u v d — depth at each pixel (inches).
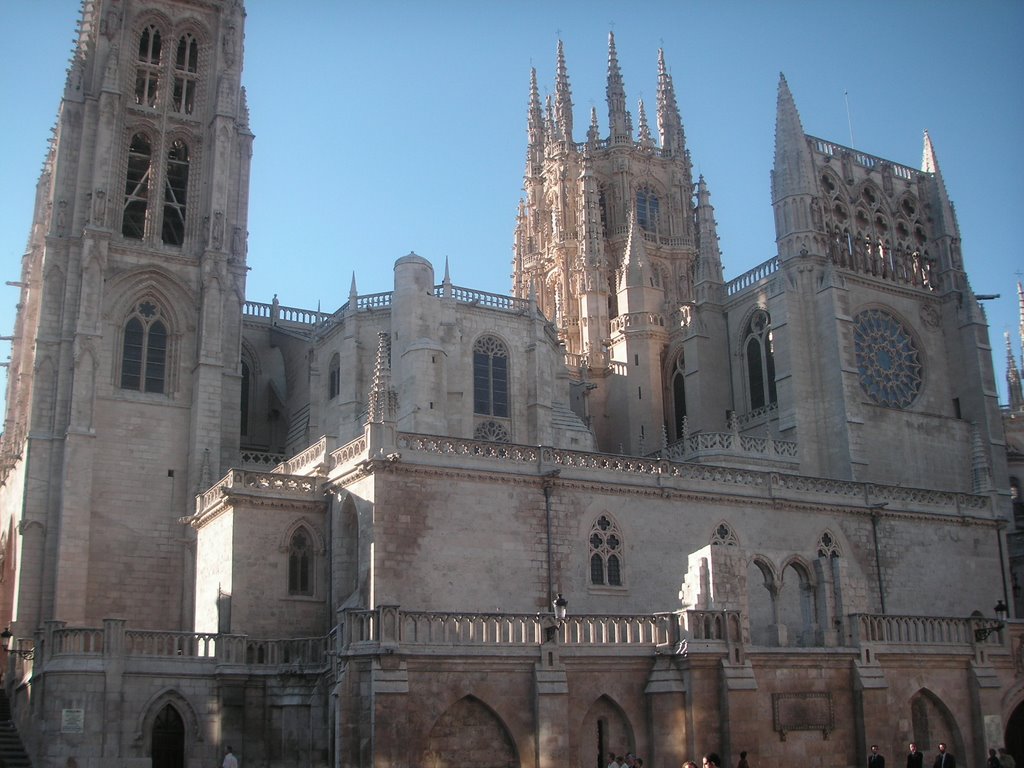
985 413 3280.0
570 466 2134.6
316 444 2331.4
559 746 1673.2
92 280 2827.3
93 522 2709.2
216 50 3270.2
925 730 1980.8
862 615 1939.0
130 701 1914.4
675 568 2207.2
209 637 1998.0
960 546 2620.6
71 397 2736.2
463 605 1951.3
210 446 2834.6
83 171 2962.6
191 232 3073.3
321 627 2130.9
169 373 2918.3
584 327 4055.1
